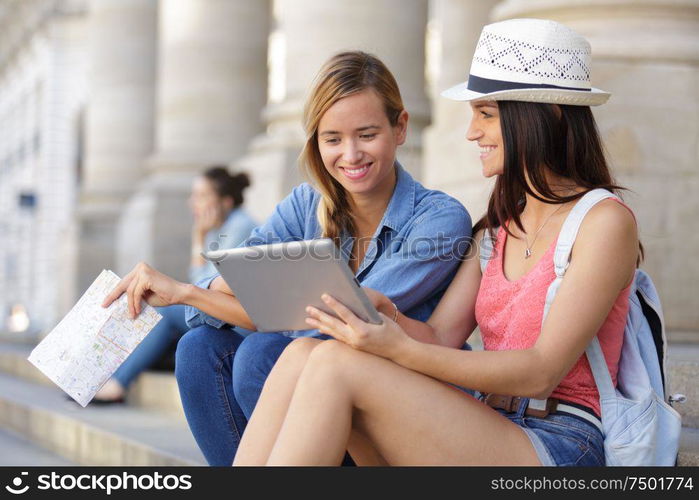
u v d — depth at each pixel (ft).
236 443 27.43
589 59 24.41
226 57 109.19
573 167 23.90
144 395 55.36
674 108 49.01
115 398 55.26
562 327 22.17
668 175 48.73
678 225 48.57
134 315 26.68
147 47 152.35
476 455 21.62
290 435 20.97
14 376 78.74
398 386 21.44
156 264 111.24
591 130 24.18
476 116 24.94
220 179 56.03
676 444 23.43
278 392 22.57
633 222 22.91
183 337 27.35
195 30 109.19
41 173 261.03
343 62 25.70
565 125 23.93
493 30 24.39
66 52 257.14
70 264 153.17
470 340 46.29
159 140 113.70
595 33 50.26
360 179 25.80
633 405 23.00
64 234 160.86
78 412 53.21
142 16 152.05
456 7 81.97
